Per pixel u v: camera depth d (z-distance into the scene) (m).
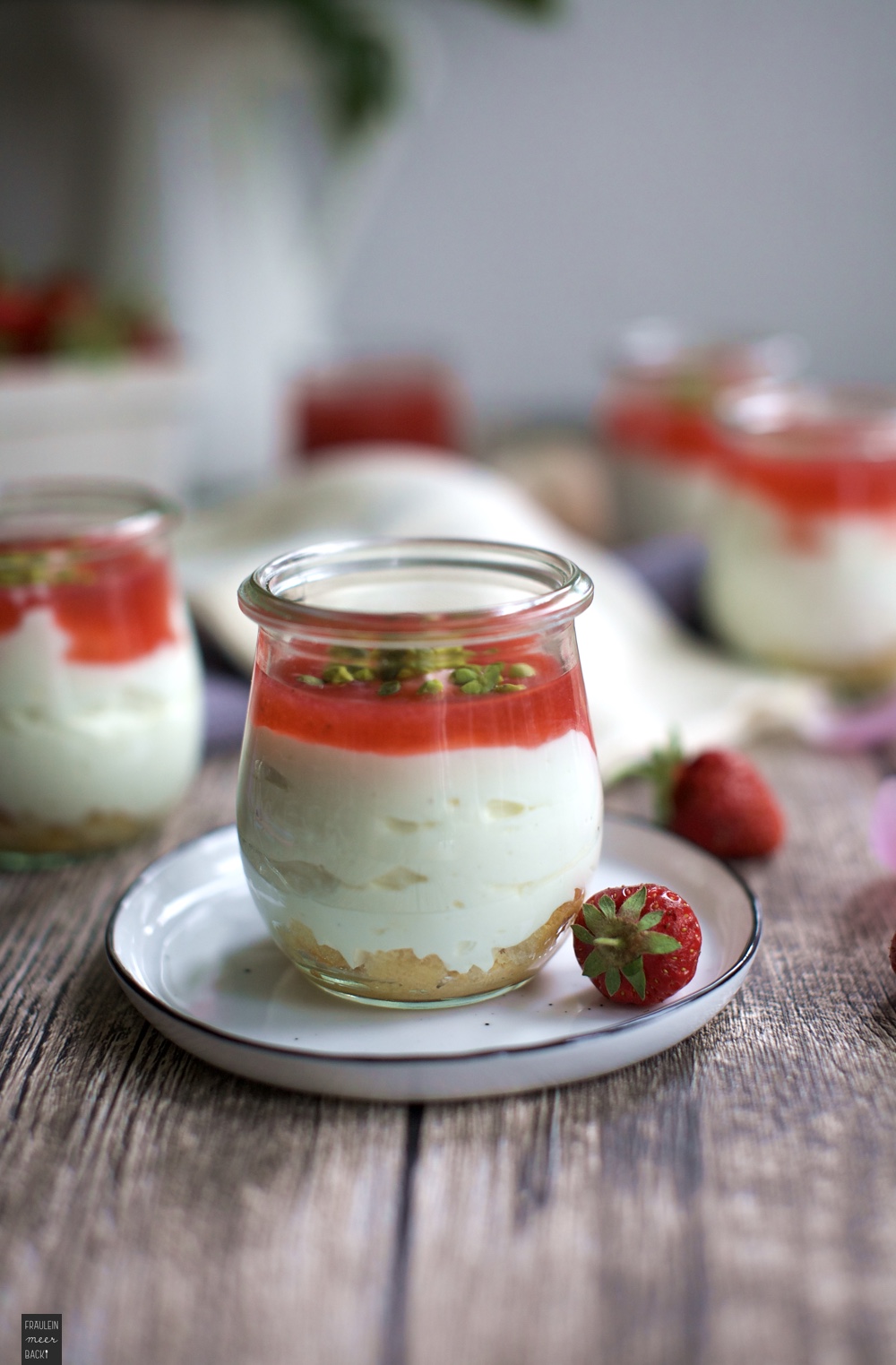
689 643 0.68
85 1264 0.39
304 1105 0.43
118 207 1.01
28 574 0.51
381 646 0.43
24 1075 0.44
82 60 0.96
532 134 1.33
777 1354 0.37
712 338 1.03
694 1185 0.41
